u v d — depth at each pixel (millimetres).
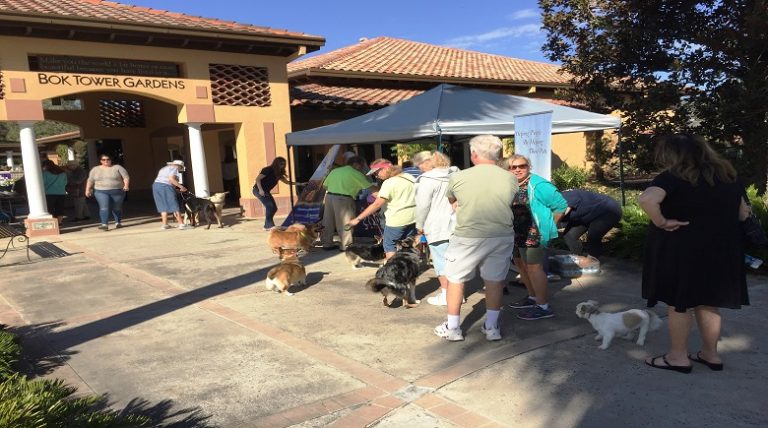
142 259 8273
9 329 5062
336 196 8352
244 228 11383
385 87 17594
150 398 3605
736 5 11703
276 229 6527
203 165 12570
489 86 18984
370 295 5973
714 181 3402
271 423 3238
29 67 10414
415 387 3662
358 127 9266
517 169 4941
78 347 4598
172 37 11492
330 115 15625
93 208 16625
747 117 11164
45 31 10352
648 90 12758
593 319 4281
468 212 4289
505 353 4199
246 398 3570
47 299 6164
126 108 18406
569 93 15336
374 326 4938
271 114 13383
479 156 4359
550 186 4859
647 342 4297
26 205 19188
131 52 11422
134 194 18656
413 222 6094
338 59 17891
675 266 3508
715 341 3693
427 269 7176
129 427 2779
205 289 6395
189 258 8273
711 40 11398
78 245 9617
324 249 8703
